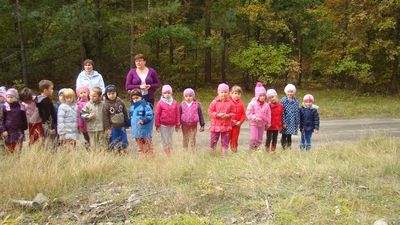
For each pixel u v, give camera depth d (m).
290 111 9.05
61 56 21.42
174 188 5.04
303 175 5.56
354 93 23.64
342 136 12.52
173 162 6.07
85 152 6.62
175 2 18.95
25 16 17.66
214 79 25.81
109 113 7.64
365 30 23.41
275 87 25.30
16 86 19.20
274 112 8.96
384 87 25.03
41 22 19.45
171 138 8.31
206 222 4.20
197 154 7.02
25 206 4.60
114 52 22.25
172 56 23.84
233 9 21.75
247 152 7.64
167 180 5.32
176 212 4.49
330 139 11.94
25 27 20.45
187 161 6.22
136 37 20.78
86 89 8.10
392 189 5.16
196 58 24.88
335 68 23.78
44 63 21.72
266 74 22.27
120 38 21.70
